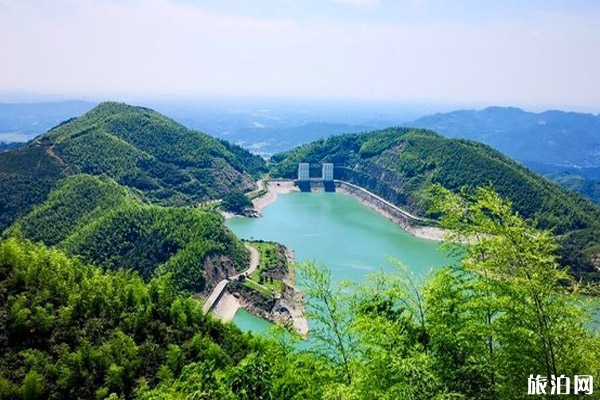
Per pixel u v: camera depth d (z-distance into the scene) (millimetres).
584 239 167125
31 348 55688
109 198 165125
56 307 62219
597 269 137500
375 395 22312
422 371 21562
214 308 126750
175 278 131375
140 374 58250
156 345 62469
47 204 165250
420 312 26672
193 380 34000
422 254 172625
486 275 26344
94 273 75562
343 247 183250
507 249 24781
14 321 56594
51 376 53844
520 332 23844
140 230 147750
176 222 152125
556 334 23406
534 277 23469
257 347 64938
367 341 25328
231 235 163250
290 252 176375
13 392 50969
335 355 27641
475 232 27375
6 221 169250
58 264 70438
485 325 25156
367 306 29109
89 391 54469
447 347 24953
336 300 29359
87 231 144875
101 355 57438
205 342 64312
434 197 31266
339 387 22750
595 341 25703
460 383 23734
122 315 65500
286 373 26125
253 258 160000
